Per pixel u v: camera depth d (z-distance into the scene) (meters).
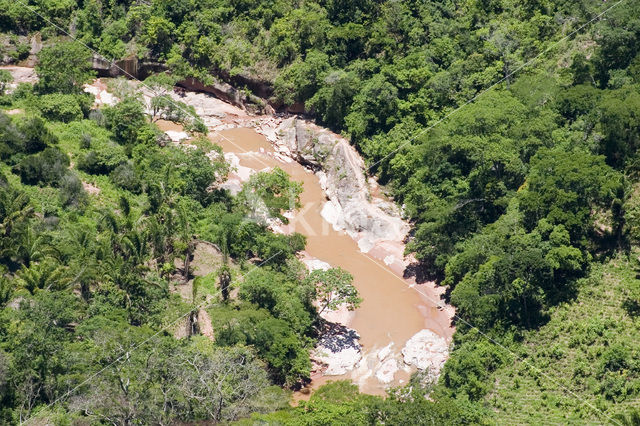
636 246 127.88
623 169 134.62
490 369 119.88
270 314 126.25
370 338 130.38
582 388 116.00
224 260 135.12
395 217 147.62
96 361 112.69
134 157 151.62
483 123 139.12
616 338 119.19
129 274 125.56
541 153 133.25
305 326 126.00
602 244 129.38
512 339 122.44
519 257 123.44
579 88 142.00
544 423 112.25
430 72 157.12
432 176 141.75
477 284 125.38
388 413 106.88
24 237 128.12
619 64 146.38
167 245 134.00
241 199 145.00
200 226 142.38
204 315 127.50
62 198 140.12
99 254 126.88
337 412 107.25
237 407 109.56
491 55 156.12
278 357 120.38
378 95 156.12
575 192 126.81
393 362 126.56
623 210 130.12
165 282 130.00
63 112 156.38
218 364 112.00
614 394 114.19
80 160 148.00
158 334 117.88
